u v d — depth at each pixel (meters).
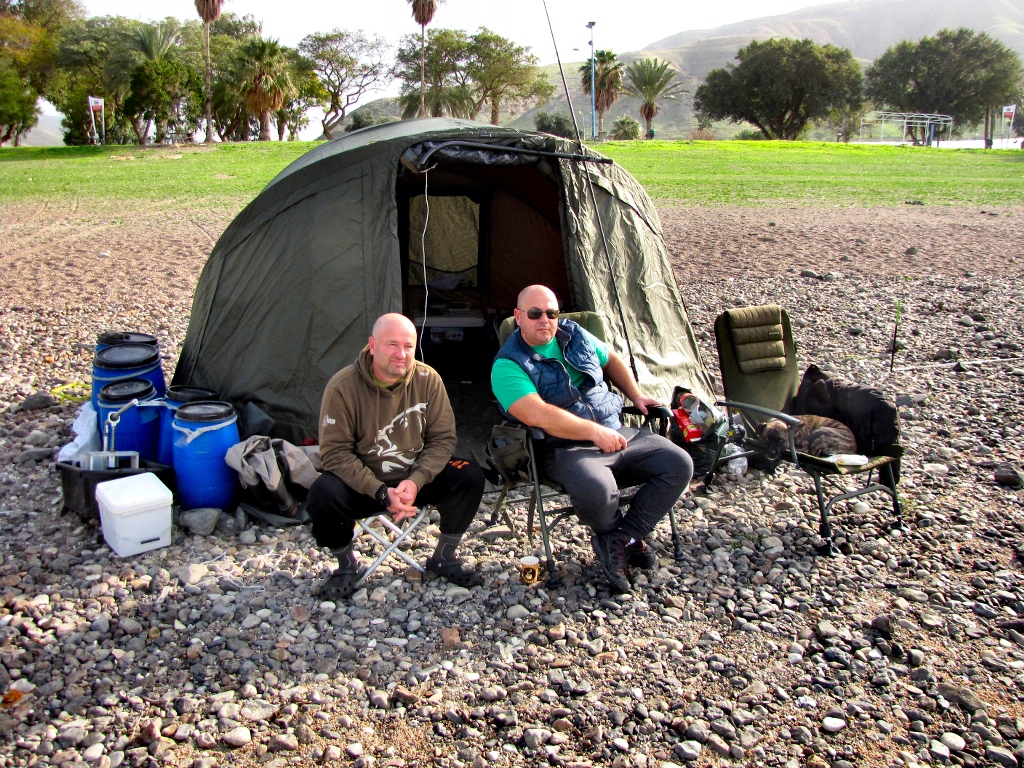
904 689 3.01
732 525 4.32
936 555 3.97
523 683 3.04
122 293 9.92
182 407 4.29
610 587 3.68
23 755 2.65
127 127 62.66
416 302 7.90
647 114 65.31
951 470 4.93
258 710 2.88
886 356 7.32
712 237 14.19
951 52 71.19
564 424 3.71
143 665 3.12
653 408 4.24
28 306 9.15
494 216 7.47
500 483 4.76
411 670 3.13
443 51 61.12
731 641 3.32
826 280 10.55
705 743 2.76
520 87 62.56
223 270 5.28
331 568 3.88
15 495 4.57
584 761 2.67
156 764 2.63
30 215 16.91
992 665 3.13
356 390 3.49
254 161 30.72
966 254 12.12
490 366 6.98
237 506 4.36
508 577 3.82
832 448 4.22
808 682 3.06
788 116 68.12
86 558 3.90
